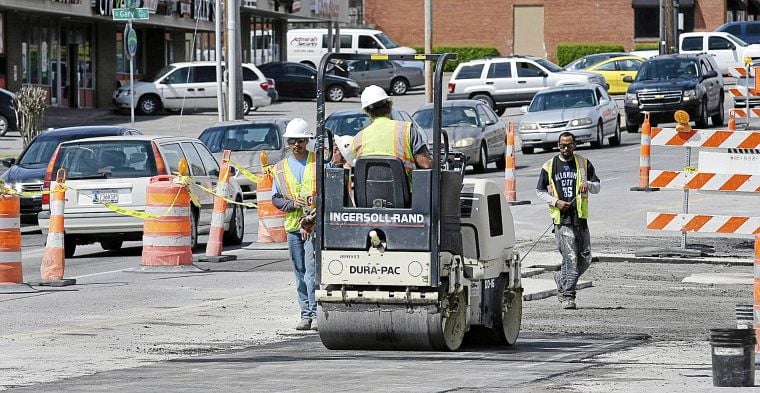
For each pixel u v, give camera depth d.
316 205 30.03
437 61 29.38
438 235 29.36
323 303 30.42
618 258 51.16
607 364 28.84
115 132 67.69
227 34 99.75
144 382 26.95
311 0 173.12
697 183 47.41
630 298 41.88
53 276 43.88
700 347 31.70
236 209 56.88
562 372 27.56
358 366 28.72
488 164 96.12
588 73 130.25
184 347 32.12
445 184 29.75
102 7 133.00
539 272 47.16
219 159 74.75
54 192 44.16
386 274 29.61
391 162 29.39
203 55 172.12
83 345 32.50
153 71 155.00
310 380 26.77
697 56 112.94
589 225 60.84
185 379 27.23
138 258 53.12
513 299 32.59
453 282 30.05
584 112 98.56
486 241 31.09
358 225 29.72
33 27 131.00
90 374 28.28
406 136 29.56
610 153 96.19
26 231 66.75
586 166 39.19
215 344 32.59
